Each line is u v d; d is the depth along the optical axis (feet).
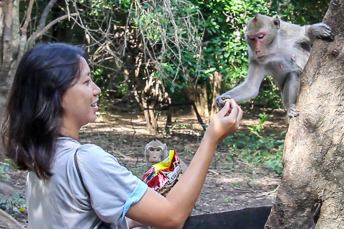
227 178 36.14
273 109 60.95
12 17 31.65
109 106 58.59
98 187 7.52
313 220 12.97
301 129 12.56
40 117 7.64
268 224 13.10
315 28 12.48
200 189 7.78
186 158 40.81
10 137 7.87
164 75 41.81
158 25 38.01
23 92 7.75
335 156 12.31
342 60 12.19
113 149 43.27
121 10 42.09
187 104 50.37
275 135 49.80
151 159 22.82
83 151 7.64
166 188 18.33
